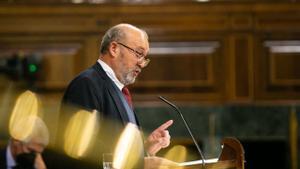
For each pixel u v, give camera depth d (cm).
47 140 1099
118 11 1717
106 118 905
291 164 1730
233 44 1739
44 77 1712
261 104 1730
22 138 1095
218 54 1738
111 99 914
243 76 1738
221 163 868
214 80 1736
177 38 1730
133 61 938
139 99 1720
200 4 1722
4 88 1623
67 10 1722
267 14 1736
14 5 1719
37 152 1097
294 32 1734
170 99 1727
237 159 869
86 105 893
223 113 1728
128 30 942
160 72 1730
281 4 1728
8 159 1099
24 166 1097
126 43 937
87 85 905
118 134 904
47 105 1694
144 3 1716
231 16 1734
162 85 1727
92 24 1727
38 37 1728
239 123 1731
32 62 1625
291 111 1731
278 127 1734
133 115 945
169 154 1694
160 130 922
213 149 1712
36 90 1677
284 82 1738
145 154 920
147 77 1727
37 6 1720
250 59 1738
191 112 1720
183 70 1733
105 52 941
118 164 891
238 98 1736
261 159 1744
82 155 886
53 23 1728
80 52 1728
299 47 1739
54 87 1714
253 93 1739
